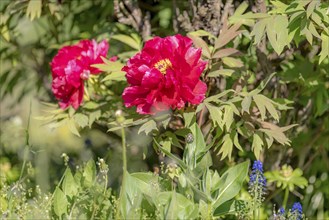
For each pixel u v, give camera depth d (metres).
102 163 3.78
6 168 5.51
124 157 3.41
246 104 3.92
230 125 3.98
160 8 5.21
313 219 5.83
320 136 5.41
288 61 4.82
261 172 3.77
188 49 3.89
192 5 4.56
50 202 3.78
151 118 4.04
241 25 4.41
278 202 5.34
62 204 3.70
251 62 4.81
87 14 5.61
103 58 4.30
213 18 4.47
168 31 5.00
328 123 5.27
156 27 5.24
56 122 4.58
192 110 4.10
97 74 4.50
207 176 3.70
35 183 5.27
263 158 5.05
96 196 3.62
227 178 3.75
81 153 5.70
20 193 4.09
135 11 4.82
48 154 5.99
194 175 3.71
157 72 3.84
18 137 6.07
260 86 4.13
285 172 4.72
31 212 3.64
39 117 4.50
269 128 4.17
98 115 4.48
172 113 4.18
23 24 5.64
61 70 4.39
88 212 3.65
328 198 5.93
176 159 3.70
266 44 4.66
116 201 3.71
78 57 4.42
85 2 5.60
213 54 4.18
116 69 4.25
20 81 6.11
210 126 4.39
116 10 4.80
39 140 6.05
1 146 6.14
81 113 4.51
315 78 4.68
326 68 4.71
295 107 4.98
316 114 5.00
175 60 3.86
